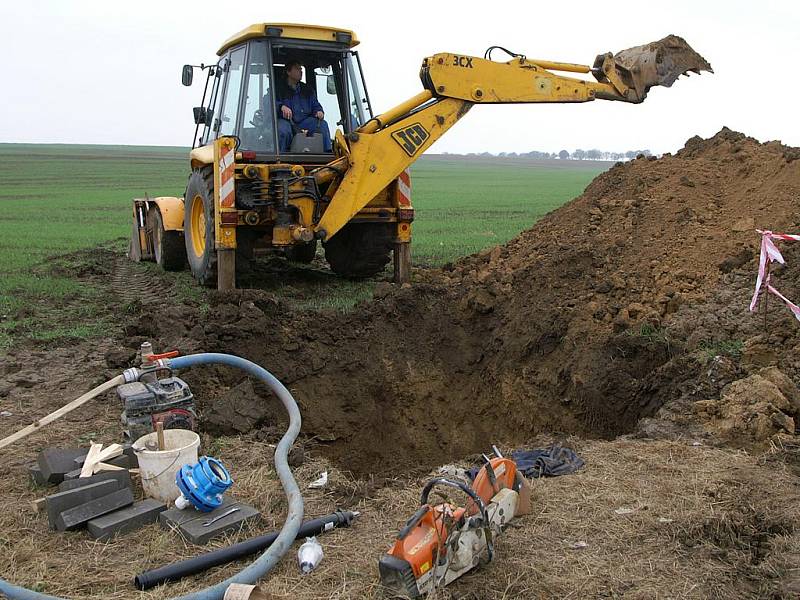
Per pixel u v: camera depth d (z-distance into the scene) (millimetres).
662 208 8930
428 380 7773
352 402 7285
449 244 14500
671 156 10523
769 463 4422
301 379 7180
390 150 9055
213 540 3809
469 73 8977
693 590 3260
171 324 7445
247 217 8922
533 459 4703
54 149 108562
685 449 4699
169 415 4676
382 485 4566
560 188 43250
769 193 8250
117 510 4020
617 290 7598
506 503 3721
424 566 3205
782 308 6270
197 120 10688
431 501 4176
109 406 5738
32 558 3670
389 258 10336
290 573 3492
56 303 9211
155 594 3363
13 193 34812
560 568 3445
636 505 3996
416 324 8141
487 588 3316
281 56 9602
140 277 11445
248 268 9484
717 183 9172
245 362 5465
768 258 6184
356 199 8984
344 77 9836
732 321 6363
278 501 4262
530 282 8297
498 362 7719
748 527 3736
